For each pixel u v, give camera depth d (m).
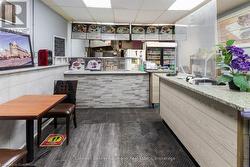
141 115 5.03
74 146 3.19
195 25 4.00
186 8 5.15
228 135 1.78
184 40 4.82
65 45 6.80
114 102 5.81
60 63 5.58
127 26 7.48
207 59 3.11
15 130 2.88
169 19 6.52
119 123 4.38
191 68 3.96
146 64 6.15
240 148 1.62
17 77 2.91
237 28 5.02
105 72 5.71
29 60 3.54
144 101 5.89
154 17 6.27
